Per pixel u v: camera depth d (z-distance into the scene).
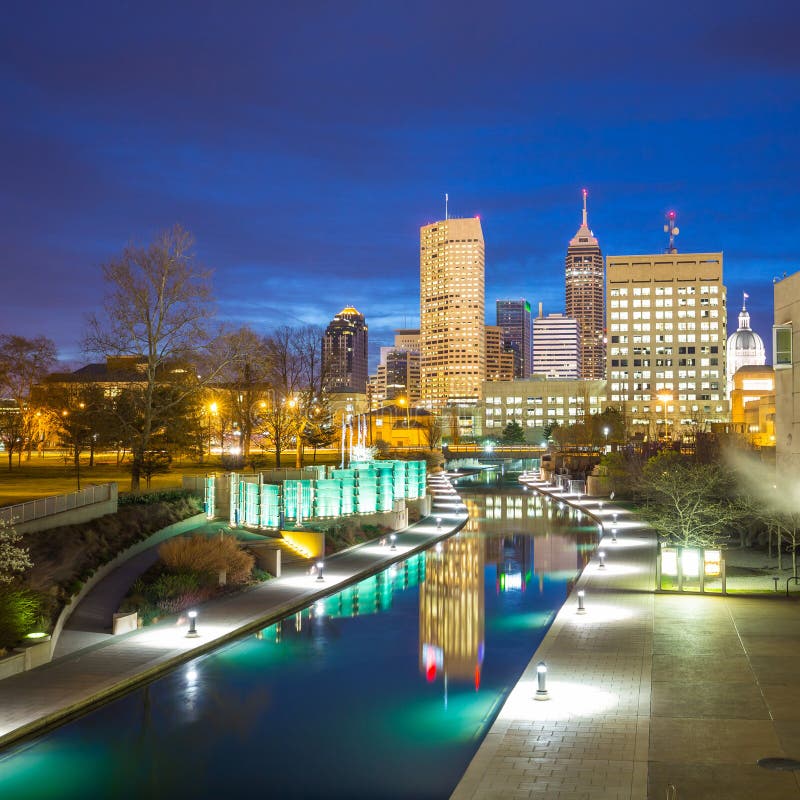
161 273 50.75
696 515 41.34
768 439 91.94
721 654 22.78
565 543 52.50
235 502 50.75
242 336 62.50
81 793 15.94
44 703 19.58
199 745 18.44
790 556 40.72
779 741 16.09
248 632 28.47
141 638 26.11
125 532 39.50
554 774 14.64
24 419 88.12
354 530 50.78
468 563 44.81
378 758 17.75
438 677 23.72
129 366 57.50
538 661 22.25
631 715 17.80
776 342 46.75
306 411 88.81
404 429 182.88
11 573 27.97
